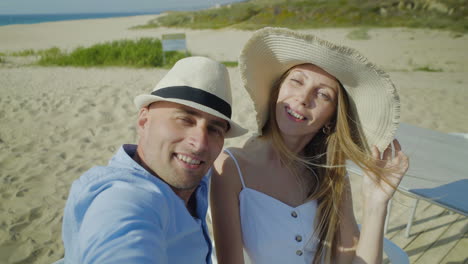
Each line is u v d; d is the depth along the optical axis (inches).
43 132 201.8
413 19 928.9
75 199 38.4
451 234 114.8
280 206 59.7
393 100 54.3
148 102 43.1
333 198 63.2
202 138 41.6
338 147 63.7
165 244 36.1
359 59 50.5
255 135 68.9
